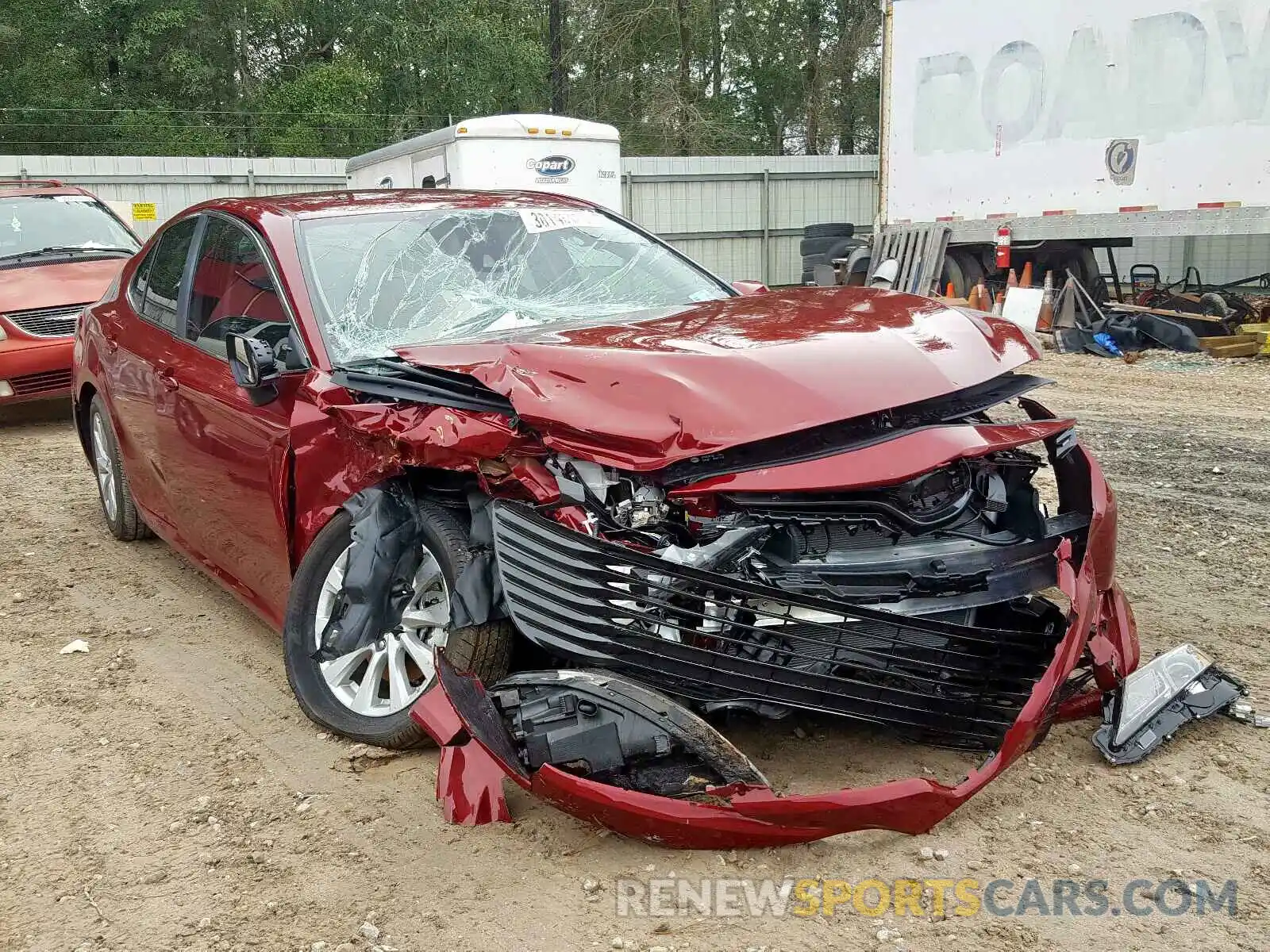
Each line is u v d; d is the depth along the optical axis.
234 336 3.62
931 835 2.89
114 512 5.84
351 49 33.03
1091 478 3.49
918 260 16.02
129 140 29.39
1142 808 2.98
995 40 14.55
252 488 3.93
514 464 3.08
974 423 3.28
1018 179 14.62
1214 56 12.45
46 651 4.49
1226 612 4.37
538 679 2.85
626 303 4.28
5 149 29.22
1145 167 13.25
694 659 2.79
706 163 23.73
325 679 3.58
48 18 30.62
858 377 3.08
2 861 3.01
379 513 3.31
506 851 2.91
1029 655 3.10
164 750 3.61
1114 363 12.55
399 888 2.78
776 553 2.97
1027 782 3.12
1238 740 3.33
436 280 4.12
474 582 3.12
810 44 36.72
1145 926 2.51
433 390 3.30
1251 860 2.74
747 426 2.85
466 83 31.38
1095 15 13.44
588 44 32.91
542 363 3.17
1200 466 7.07
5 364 8.72
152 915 2.74
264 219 4.27
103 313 5.59
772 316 3.66
